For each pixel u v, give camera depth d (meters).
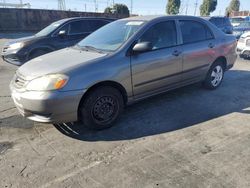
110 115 4.18
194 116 4.62
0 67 9.02
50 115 3.64
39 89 3.58
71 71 3.69
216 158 3.33
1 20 25.36
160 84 4.75
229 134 3.96
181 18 5.17
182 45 5.02
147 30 4.53
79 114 3.97
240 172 3.05
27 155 3.47
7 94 5.98
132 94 4.38
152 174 3.04
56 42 8.40
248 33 9.59
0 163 3.30
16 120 4.53
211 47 5.56
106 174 3.05
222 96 5.64
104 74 3.91
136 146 3.65
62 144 3.74
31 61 4.34
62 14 29.19
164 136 3.92
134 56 4.27
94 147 3.65
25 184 2.91
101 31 5.11
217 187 2.80
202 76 5.61
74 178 3.00
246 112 4.78
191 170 3.09
